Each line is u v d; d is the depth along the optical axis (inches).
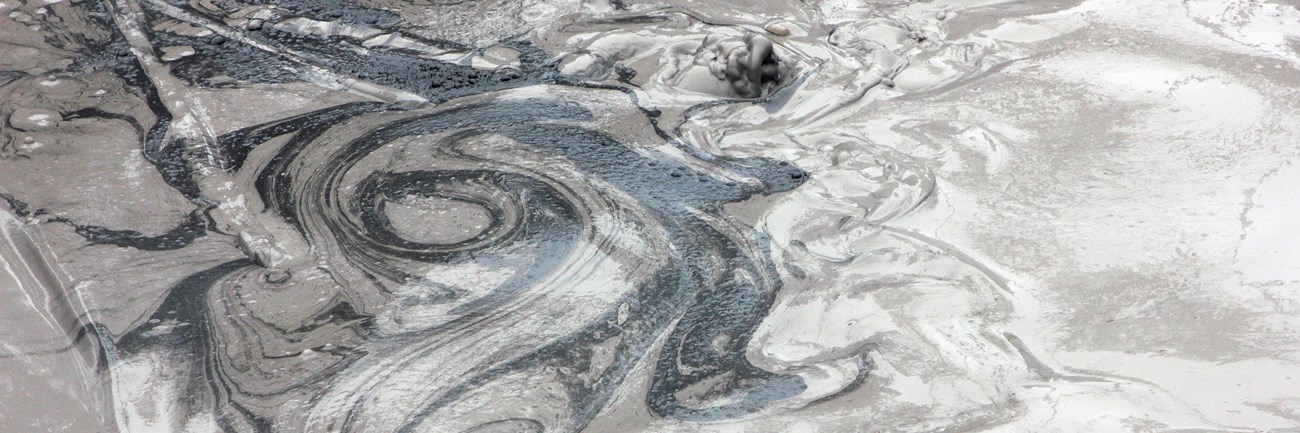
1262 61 205.2
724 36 217.0
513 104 202.4
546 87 207.9
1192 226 159.0
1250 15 224.1
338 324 147.6
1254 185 167.8
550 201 173.3
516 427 129.9
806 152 186.2
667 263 158.9
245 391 136.6
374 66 216.4
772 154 185.8
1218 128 184.1
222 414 133.2
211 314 150.3
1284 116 186.4
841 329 144.1
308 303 151.9
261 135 193.6
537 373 138.4
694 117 197.6
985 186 173.2
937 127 190.9
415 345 143.2
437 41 225.1
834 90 203.9
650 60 217.2
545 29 228.4
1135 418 125.0
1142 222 161.0
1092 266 152.6
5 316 150.5
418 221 169.5
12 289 156.6
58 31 230.5
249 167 184.7
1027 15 229.0
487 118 197.9
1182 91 195.9
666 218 169.0
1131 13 227.3
